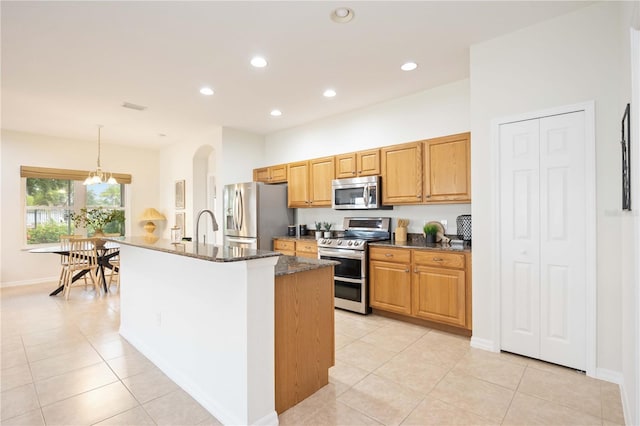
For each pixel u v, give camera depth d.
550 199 2.45
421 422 1.84
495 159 2.68
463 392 2.13
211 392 1.97
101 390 2.18
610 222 2.21
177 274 2.28
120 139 6.02
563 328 2.42
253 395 1.74
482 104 2.75
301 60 3.00
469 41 2.72
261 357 1.78
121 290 3.18
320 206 4.64
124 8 2.20
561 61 2.40
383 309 3.61
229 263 1.81
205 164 6.11
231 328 1.80
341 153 4.60
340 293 3.96
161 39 2.61
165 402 2.05
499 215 2.67
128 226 6.60
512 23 2.47
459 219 3.49
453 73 3.32
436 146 3.51
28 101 3.94
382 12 2.31
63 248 4.80
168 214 6.67
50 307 4.10
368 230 4.38
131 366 2.52
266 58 2.95
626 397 1.89
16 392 2.15
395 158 3.84
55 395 2.12
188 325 2.17
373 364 2.53
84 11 2.23
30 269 5.53
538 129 2.49
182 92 3.71
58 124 4.98
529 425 1.80
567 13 2.36
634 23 1.58
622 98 2.08
